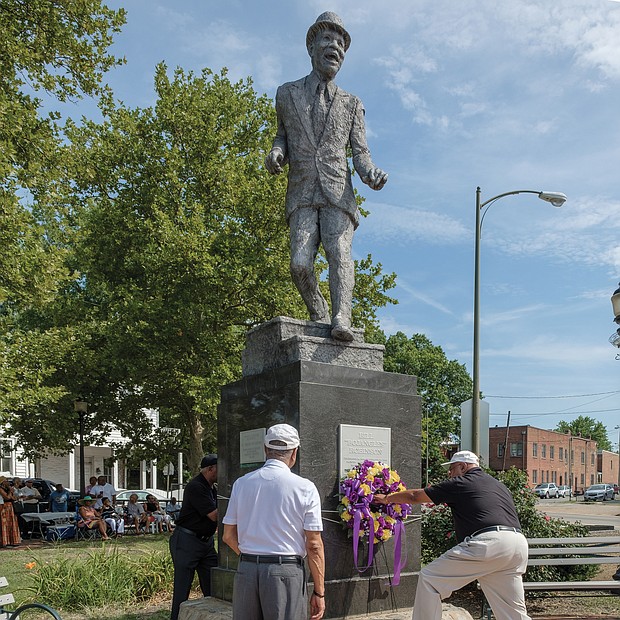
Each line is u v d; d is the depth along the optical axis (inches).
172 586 342.0
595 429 4694.9
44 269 547.8
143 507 766.5
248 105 871.7
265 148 855.1
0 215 520.7
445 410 2055.9
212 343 747.4
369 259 852.0
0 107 514.6
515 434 2711.6
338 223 255.0
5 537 604.7
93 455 1611.7
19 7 568.7
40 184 579.8
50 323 1008.9
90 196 861.2
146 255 771.4
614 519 1043.3
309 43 265.6
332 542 221.5
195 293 764.0
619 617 301.9
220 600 246.2
